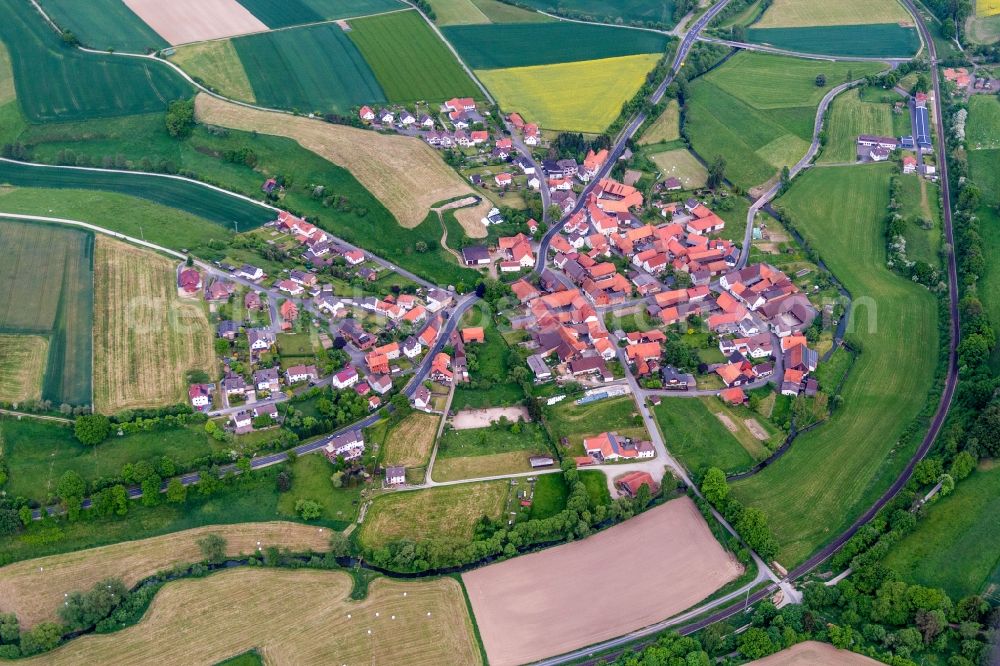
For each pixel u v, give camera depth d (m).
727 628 188.12
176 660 184.75
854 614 187.62
